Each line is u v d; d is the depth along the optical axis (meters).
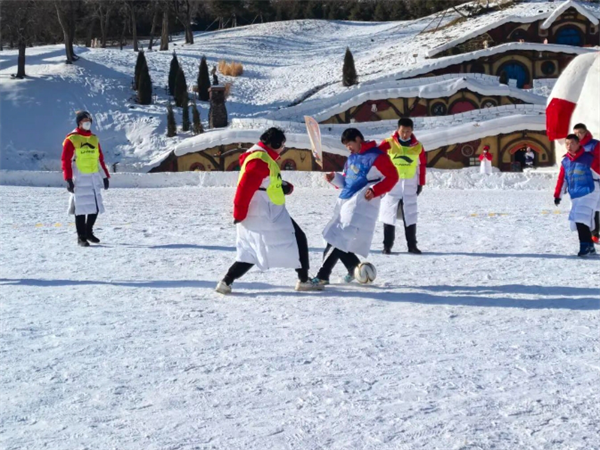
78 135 14.16
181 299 8.97
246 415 5.09
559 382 5.65
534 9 74.38
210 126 54.81
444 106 53.19
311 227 16.81
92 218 14.30
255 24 104.69
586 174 12.02
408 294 9.09
